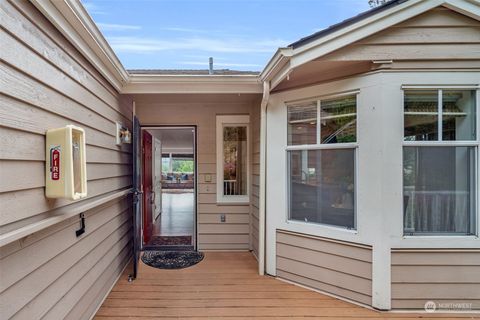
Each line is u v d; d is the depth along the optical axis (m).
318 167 3.09
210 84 3.61
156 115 4.42
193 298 2.91
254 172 4.24
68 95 2.04
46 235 1.77
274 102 3.43
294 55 2.75
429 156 2.69
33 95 1.60
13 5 1.45
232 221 4.46
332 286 2.96
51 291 1.83
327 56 2.73
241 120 4.44
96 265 2.65
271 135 3.46
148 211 5.07
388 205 2.66
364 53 2.70
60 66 1.92
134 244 3.44
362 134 2.77
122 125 3.62
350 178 2.87
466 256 2.67
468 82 2.66
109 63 2.73
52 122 1.82
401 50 2.68
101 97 2.75
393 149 2.66
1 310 1.37
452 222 2.68
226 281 3.32
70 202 2.04
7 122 1.39
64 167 1.66
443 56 2.67
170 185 16.25
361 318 2.56
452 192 2.68
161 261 3.96
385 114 2.67
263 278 3.40
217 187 4.46
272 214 3.45
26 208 1.52
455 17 2.67
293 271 3.26
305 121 3.20
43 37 1.71
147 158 5.07
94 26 2.19
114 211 3.23
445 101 2.70
